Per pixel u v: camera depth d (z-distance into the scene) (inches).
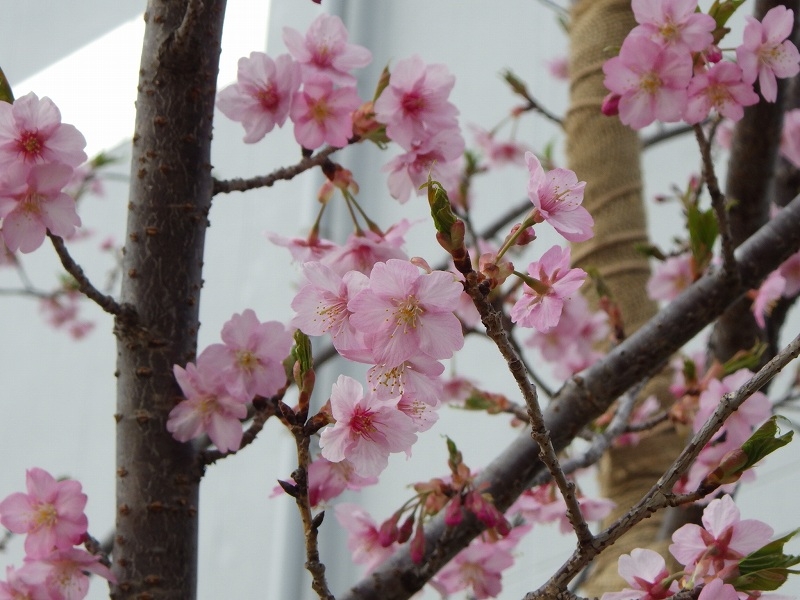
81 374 92.6
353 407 35.7
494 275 35.3
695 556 36.6
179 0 39.0
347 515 41.3
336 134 39.9
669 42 39.7
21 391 94.9
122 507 37.9
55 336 95.6
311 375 35.8
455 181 40.9
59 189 37.3
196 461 38.2
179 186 38.6
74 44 101.5
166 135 38.7
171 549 37.8
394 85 39.6
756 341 43.8
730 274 40.4
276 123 39.8
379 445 35.8
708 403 41.9
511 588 59.8
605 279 47.9
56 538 37.5
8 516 37.6
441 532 40.3
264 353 37.9
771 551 35.5
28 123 37.3
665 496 35.2
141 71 38.9
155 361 38.2
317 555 35.3
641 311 47.4
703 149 39.8
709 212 41.2
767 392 44.3
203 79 38.9
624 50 39.9
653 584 36.7
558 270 36.0
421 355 34.8
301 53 40.4
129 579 37.6
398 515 40.2
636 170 48.9
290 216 85.1
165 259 38.4
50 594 37.5
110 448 87.5
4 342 97.7
